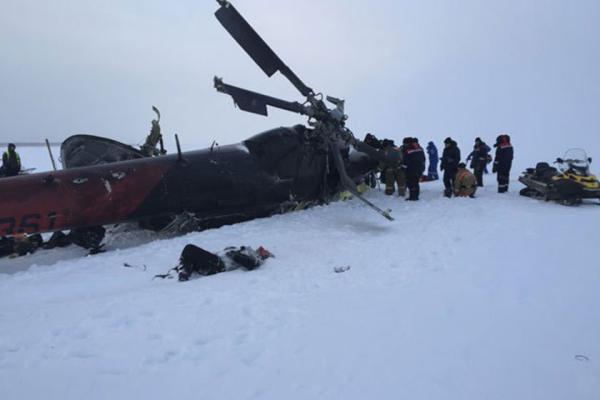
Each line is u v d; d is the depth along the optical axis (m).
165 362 3.49
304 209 10.23
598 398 2.79
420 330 3.81
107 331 4.06
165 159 8.82
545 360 3.25
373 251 6.55
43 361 3.56
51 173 8.02
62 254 8.02
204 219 9.08
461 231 7.45
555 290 4.59
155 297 4.91
